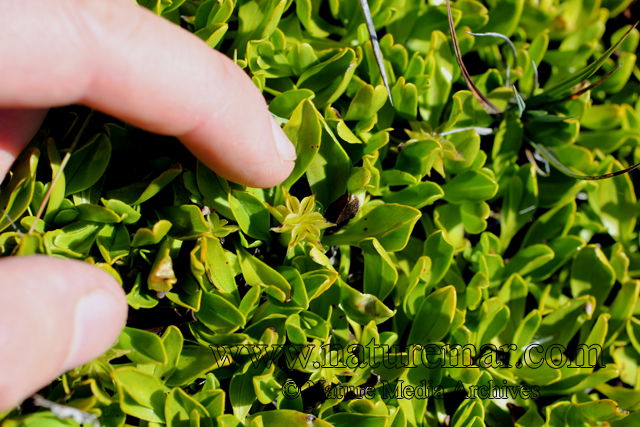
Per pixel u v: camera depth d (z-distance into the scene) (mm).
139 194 263
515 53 287
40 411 254
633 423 277
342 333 271
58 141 265
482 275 275
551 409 275
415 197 275
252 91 259
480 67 302
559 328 282
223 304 259
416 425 269
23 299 236
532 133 294
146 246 262
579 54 300
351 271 282
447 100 291
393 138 284
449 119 279
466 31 278
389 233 267
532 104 290
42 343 237
